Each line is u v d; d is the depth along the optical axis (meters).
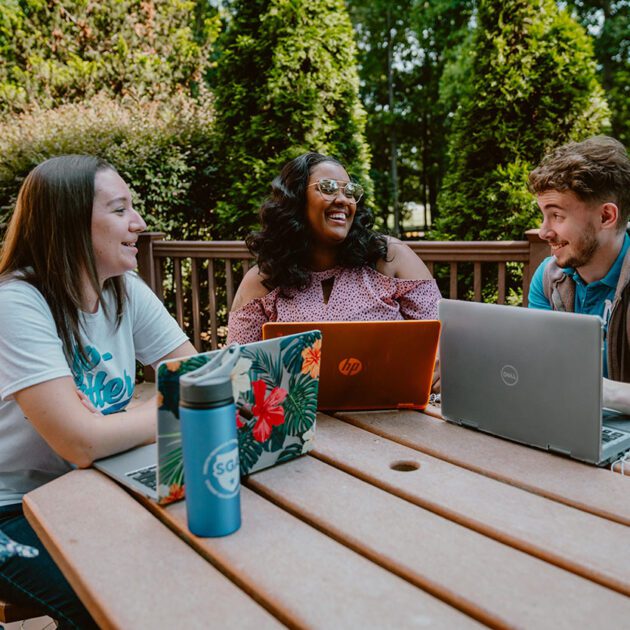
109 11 9.73
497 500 0.99
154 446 1.23
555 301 1.79
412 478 1.08
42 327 1.23
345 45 5.01
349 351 1.38
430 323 1.36
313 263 2.01
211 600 0.74
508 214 4.43
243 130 5.07
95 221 1.34
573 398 1.12
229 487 0.87
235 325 1.98
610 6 11.48
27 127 5.28
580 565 0.80
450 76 11.44
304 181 1.91
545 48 4.51
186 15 10.62
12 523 1.23
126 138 5.08
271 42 4.88
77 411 1.16
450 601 0.74
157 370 0.92
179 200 5.21
